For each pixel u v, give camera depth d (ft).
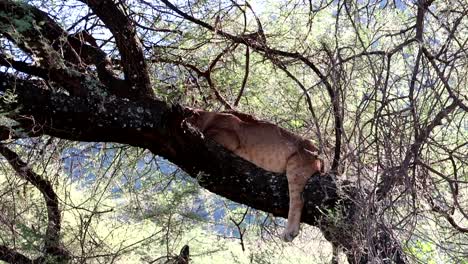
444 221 19.48
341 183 17.80
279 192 18.26
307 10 23.82
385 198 15.21
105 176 25.04
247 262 26.84
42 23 16.66
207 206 25.35
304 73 23.04
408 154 14.64
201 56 23.49
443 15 17.94
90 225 22.07
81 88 17.43
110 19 17.88
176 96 21.76
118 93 17.94
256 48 21.01
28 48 17.01
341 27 21.85
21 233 20.84
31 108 17.04
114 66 19.71
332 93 16.37
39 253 20.48
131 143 18.16
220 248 24.31
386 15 20.56
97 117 17.40
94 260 21.52
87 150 23.25
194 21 20.51
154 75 22.53
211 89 23.08
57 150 22.95
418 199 16.31
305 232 22.72
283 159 18.43
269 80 23.93
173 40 22.77
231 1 22.00
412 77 14.60
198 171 18.30
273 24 23.98
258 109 23.97
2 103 16.56
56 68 17.17
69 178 24.81
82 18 19.49
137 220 23.31
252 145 18.62
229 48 21.90
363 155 17.44
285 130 18.83
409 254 16.76
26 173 20.65
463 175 17.63
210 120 18.84
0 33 17.28
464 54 15.57
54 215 20.92
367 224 15.06
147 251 22.54
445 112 14.17
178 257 20.15
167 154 18.16
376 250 15.87
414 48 18.80
